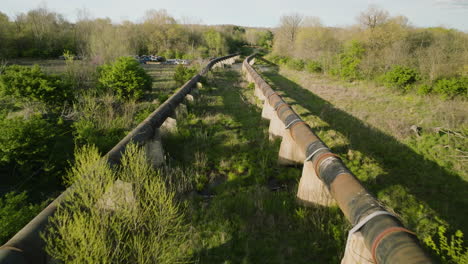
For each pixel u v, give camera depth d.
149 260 3.71
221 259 4.55
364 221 3.68
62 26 53.09
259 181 7.20
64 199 4.07
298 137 6.96
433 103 15.23
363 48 24.94
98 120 9.58
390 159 8.66
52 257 3.48
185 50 54.75
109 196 4.34
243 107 14.26
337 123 12.03
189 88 15.00
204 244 4.83
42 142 6.65
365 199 4.08
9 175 6.59
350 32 32.41
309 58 32.75
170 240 4.22
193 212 5.74
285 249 4.80
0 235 4.05
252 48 89.81
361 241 3.71
